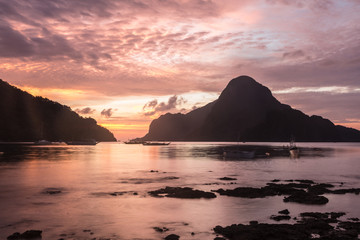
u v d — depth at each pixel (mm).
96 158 78875
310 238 15258
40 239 15516
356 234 15797
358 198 26141
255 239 15141
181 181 36375
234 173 45656
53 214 20344
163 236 16141
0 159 69438
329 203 24062
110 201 24438
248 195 26391
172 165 59375
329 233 16047
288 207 22609
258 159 79250
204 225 18156
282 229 16312
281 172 47781
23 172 44531
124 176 40938
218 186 32625
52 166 54281
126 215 20219
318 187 31172
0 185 32594
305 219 19141
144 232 16781
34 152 102812
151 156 91188
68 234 16344
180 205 23094
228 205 23094
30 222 18516
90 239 15578
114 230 17109
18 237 15680
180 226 17953
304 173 46688
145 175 42250
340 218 19562
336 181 38125
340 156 96812
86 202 24078
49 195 26953
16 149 126250
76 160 69938
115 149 154125
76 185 32812
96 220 19047
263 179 38938
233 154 84250
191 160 73938
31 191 28984
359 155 103125
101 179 37812
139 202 24062
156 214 20516
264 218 19656
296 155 100375
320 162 70500
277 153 114562
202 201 24406
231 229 16719
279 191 28656
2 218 19328
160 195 26734
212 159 77812
